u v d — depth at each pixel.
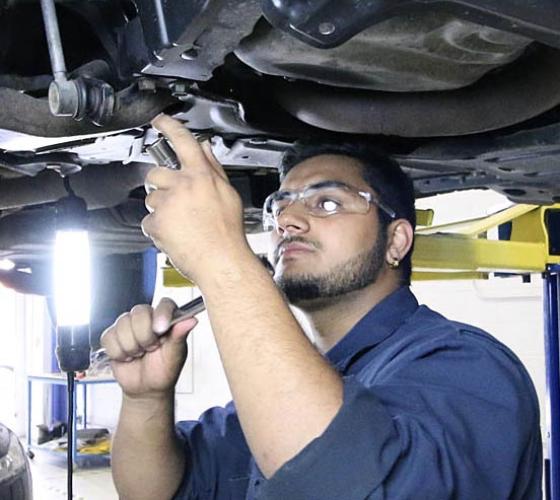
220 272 0.73
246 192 1.56
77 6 0.86
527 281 2.56
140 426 1.17
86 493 4.64
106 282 1.99
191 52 0.74
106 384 5.96
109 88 0.79
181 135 0.79
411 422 0.75
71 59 0.97
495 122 1.05
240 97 0.98
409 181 1.23
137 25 0.80
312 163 1.16
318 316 1.17
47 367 6.55
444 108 1.04
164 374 1.13
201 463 1.28
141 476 1.19
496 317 4.03
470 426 0.81
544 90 1.01
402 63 0.85
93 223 1.71
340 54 0.82
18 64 0.96
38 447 5.52
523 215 2.30
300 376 0.69
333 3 0.61
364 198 1.13
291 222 1.11
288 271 1.10
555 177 1.36
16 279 2.09
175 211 0.75
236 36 0.71
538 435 0.99
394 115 1.05
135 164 1.34
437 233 2.05
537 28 0.64
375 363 1.04
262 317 0.72
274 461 0.68
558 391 2.33
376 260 1.14
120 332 1.10
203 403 5.80
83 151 1.10
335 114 1.04
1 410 6.99
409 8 0.61
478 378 0.87
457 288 4.18
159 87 0.86
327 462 0.66
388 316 1.14
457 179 1.48
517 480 0.91
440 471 0.73
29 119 0.84
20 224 1.76
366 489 0.67
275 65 0.86
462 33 0.77
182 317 1.08
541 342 3.84
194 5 0.67
